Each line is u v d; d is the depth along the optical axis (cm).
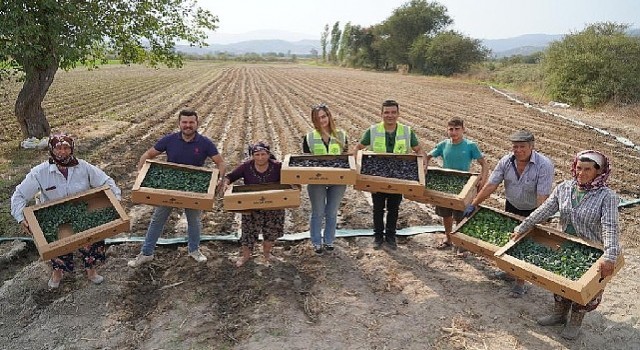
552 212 557
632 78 2619
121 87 3597
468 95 3375
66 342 543
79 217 596
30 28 1165
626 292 661
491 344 545
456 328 571
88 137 1591
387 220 768
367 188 694
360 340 550
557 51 2991
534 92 3394
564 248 549
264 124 2012
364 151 733
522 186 627
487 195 649
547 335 562
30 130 1437
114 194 620
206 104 2667
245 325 572
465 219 666
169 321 578
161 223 684
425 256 757
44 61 1327
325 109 702
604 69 2678
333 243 798
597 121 2189
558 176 1252
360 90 3697
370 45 8588
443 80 5019
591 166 500
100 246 631
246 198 621
